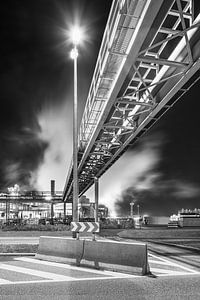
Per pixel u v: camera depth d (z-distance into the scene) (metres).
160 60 17.23
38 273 11.80
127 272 11.94
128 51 16.62
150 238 33.91
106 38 19.77
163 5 13.98
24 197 87.00
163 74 20.25
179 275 11.85
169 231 37.19
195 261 15.83
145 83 21.52
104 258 12.77
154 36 16.03
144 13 13.78
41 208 98.25
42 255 15.27
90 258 13.23
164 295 8.76
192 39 16.38
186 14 15.08
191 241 29.39
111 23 18.00
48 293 8.92
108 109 24.64
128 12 15.23
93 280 10.67
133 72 19.89
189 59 16.47
